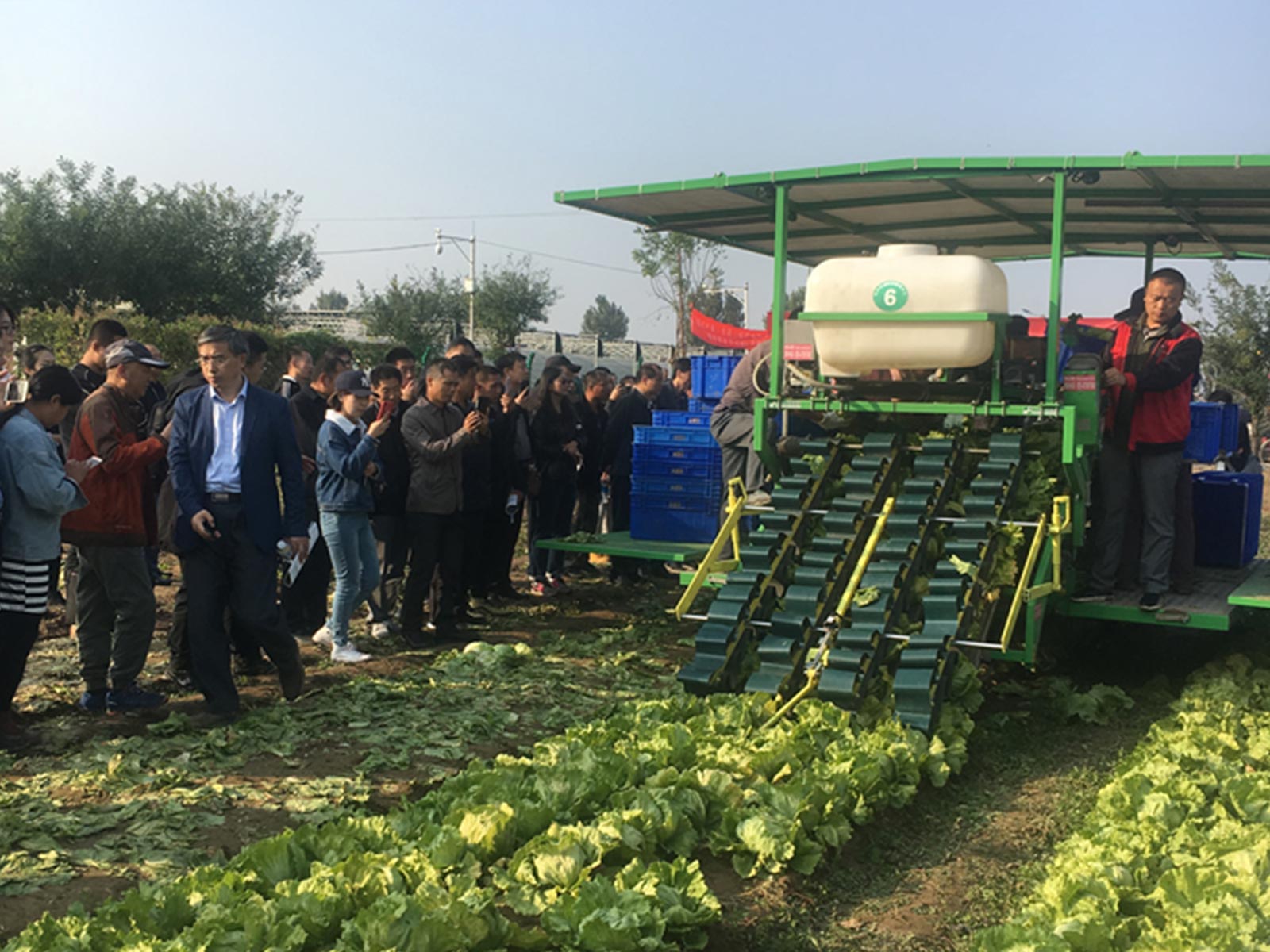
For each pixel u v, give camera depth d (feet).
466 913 13.10
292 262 124.36
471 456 32.30
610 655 30.35
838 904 16.28
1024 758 23.04
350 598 27.99
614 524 42.19
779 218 27.25
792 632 23.11
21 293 109.81
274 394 23.32
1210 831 17.06
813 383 27.66
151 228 114.73
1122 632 32.83
